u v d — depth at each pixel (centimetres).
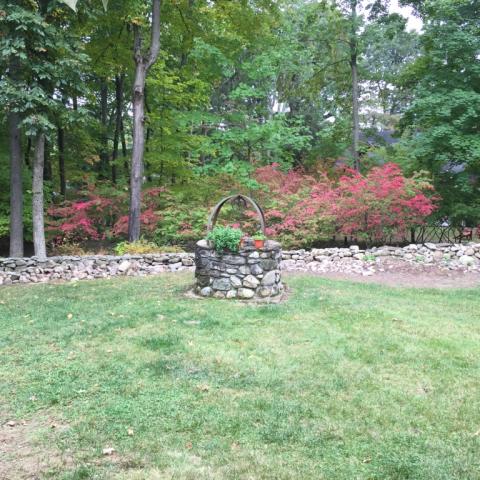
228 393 358
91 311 607
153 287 755
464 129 1127
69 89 913
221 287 675
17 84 817
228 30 1291
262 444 287
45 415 328
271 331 509
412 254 1001
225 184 1241
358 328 518
